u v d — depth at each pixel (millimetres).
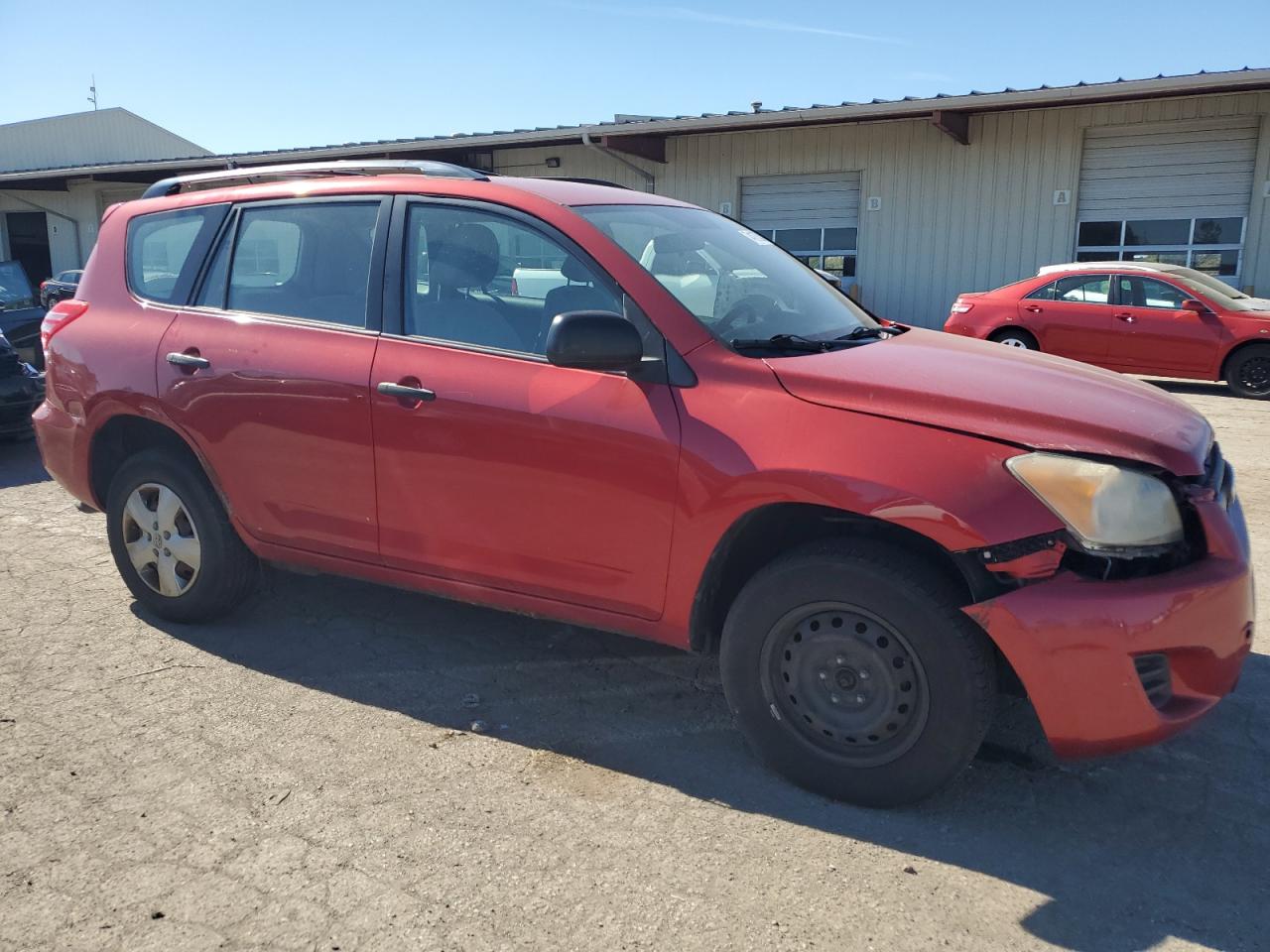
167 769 3094
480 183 3549
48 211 30156
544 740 3307
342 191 3764
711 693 3672
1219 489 2852
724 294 3383
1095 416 2736
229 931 2359
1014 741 3316
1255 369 11750
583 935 2354
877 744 2832
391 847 2693
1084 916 2441
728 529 2891
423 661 3924
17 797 2928
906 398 2799
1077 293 13055
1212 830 2818
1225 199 15812
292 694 3629
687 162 20125
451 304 3449
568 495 3125
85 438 4207
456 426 3283
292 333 3699
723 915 2428
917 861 2656
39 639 4121
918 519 2619
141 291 4188
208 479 3975
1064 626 2527
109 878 2557
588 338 2871
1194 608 2582
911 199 18094
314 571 3863
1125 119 16172
